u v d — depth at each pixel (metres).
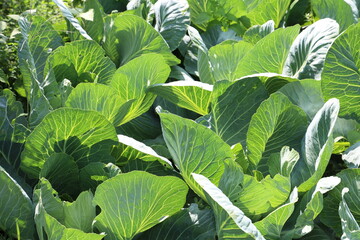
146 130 3.31
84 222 2.61
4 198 2.59
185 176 2.69
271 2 3.62
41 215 2.52
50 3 3.91
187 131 2.61
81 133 2.76
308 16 3.92
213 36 3.71
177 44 3.48
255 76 2.92
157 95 3.27
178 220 2.67
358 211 2.69
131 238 2.62
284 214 2.55
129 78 3.04
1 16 3.75
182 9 3.54
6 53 3.51
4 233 2.77
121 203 2.56
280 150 2.84
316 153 2.71
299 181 2.75
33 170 2.81
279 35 3.09
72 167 2.79
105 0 3.97
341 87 2.87
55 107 3.06
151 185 2.56
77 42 3.17
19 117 3.03
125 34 3.39
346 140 2.98
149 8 3.66
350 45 2.83
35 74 3.08
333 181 2.59
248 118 2.93
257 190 2.56
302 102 2.92
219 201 2.44
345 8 3.48
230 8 3.67
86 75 3.24
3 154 2.88
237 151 2.79
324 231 2.79
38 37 3.32
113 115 3.00
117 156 2.92
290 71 3.11
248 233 2.37
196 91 3.04
